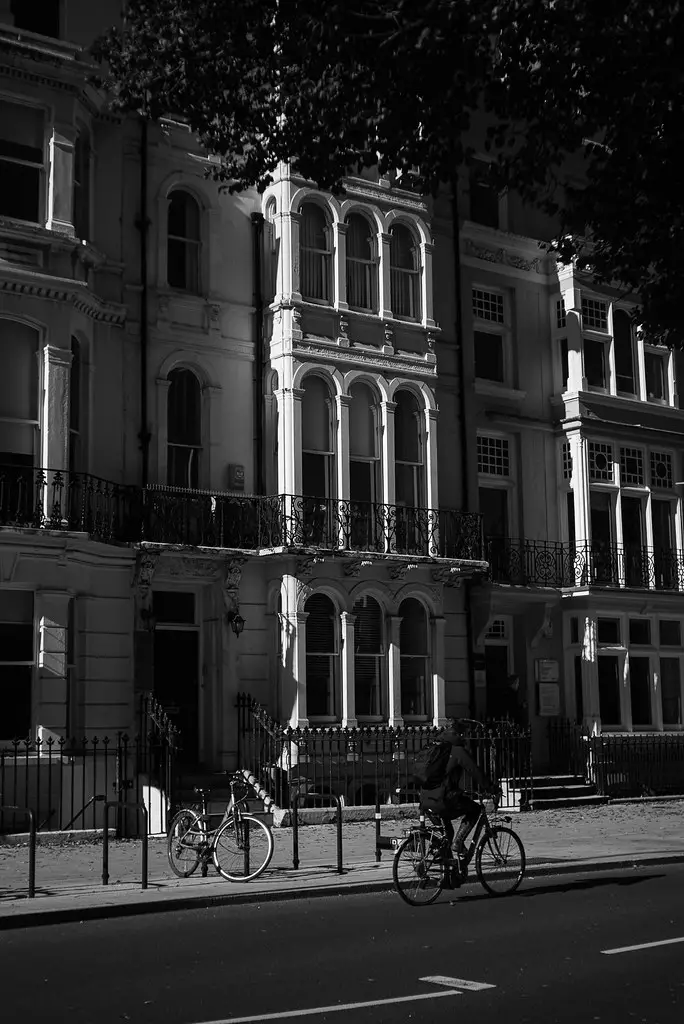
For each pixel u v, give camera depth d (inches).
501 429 1107.9
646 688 1140.5
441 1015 322.7
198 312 934.4
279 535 910.4
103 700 836.6
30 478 792.3
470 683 1028.5
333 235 973.8
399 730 919.7
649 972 374.6
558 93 569.0
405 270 1023.0
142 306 906.1
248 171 673.6
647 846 725.9
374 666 959.6
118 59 665.0
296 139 644.1
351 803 911.7
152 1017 319.6
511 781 976.3
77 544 799.7
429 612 995.3
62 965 389.7
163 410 909.2
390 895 551.5
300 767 882.1
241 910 508.4
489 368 1117.1
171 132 938.1
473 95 575.8
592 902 523.5
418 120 583.5
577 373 1128.2
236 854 589.0
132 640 856.3
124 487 866.8
